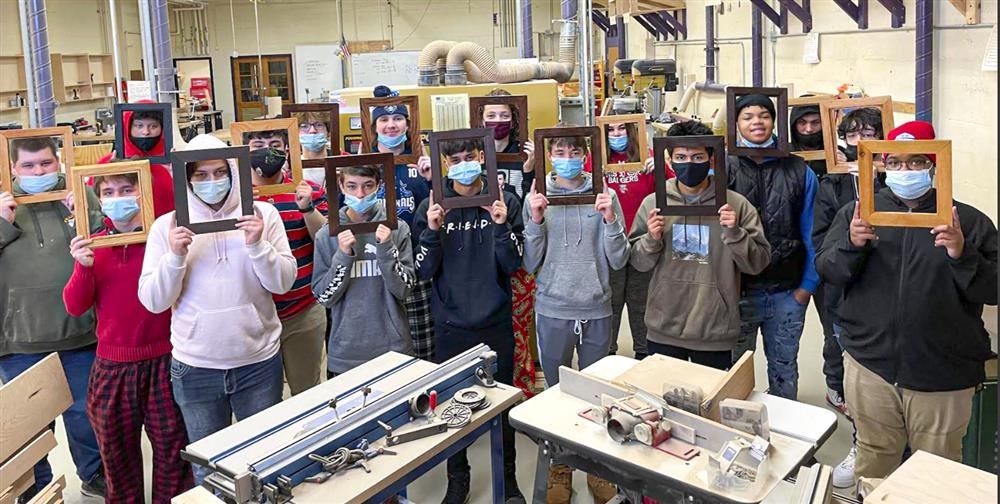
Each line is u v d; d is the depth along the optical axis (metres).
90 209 2.75
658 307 2.80
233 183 2.36
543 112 3.74
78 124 8.80
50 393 2.26
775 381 3.14
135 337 2.53
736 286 2.78
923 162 2.14
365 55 11.52
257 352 2.48
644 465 1.83
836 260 2.36
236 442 1.95
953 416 2.28
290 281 2.51
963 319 2.23
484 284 2.82
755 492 1.70
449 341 2.85
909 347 2.26
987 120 3.31
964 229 2.24
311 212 2.96
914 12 4.07
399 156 3.09
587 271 2.81
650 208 2.84
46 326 2.74
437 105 3.23
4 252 2.70
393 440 1.99
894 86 4.32
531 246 2.81
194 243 2.40
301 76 12.59
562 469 2.82
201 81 12.04
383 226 2.61
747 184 2.94
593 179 2.74
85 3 11.02
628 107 5.58
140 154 2.83
